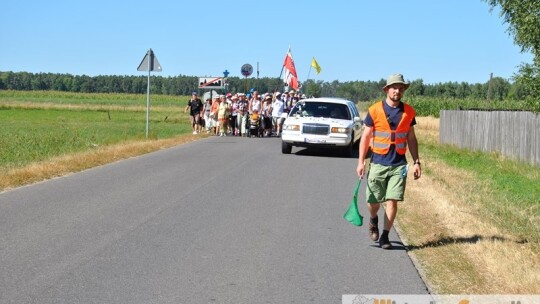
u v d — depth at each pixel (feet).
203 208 34.68
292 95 102.58
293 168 54.70
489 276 22.20
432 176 51.65
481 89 403.95
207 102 103.45
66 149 66.95
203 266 23.29
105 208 34.01
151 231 28.76
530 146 72.59
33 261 23.44
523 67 66.54
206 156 62.64
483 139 88.43
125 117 182.09
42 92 451.12
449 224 30.86
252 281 21.61
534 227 32.24
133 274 22.09
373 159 26.30
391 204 26.22
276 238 28.02
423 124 167.22
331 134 66.95
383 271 23.11
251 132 95.09
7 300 19.17
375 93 501.97
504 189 50.52
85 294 19.88
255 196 39.14
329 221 32.09
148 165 53.98
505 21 76.48
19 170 44.73
